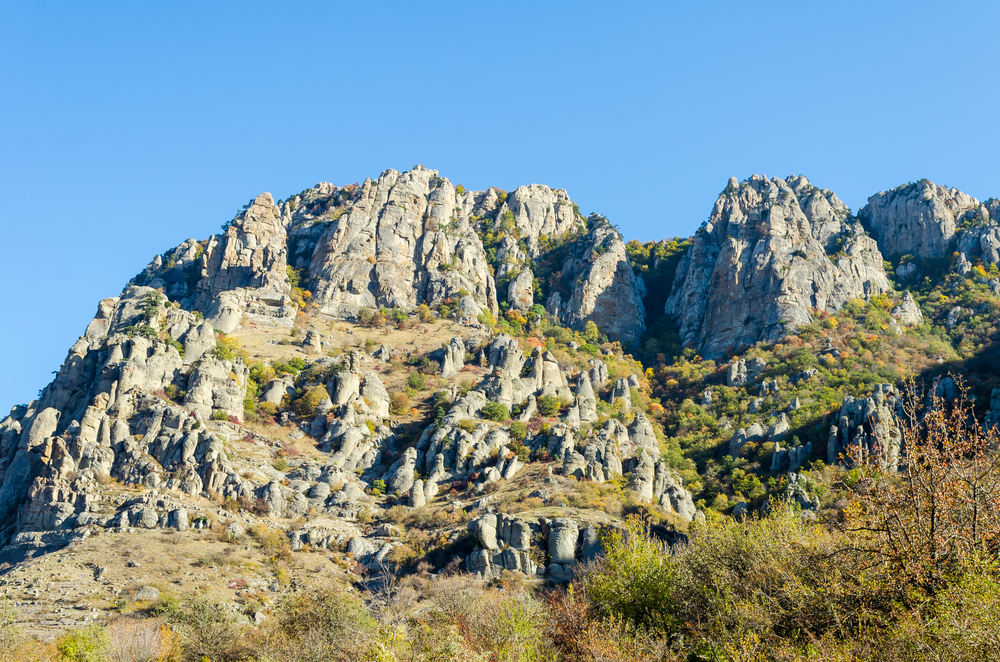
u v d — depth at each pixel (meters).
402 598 63.09
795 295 153.75
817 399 117.00
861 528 27.45
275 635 51.47
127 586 68.06
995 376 111.00
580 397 116.81
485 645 38.75
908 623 23.36
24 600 65.44
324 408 107.81
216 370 106.75
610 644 33.47
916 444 26.94
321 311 150.88
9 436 101.25
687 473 104.56
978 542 24.80
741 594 33.50
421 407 115.81
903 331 144.38
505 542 75.19
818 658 24.42
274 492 88.19
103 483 86.56
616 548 44.19
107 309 120.62
